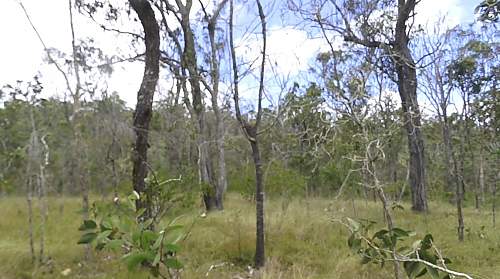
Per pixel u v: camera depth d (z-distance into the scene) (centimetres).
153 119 1088
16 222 1060
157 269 241
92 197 1166
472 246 803
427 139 1558
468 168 1596
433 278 268
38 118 1145
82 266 690
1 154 1165
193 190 708
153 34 818
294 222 908
